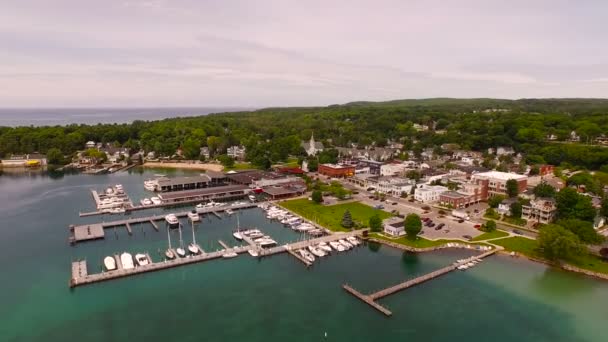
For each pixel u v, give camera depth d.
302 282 114.81
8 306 99.81
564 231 126.12
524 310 100.62
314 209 185.12
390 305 102.69
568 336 89.94
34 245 139.62
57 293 106.25
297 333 90.38
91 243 142.75
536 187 191.00
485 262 128.50
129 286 111.06
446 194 193.88
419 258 131.38
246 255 133.88
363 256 133.50
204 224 167.62
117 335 88.88
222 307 100.94
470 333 90.88
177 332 90.25
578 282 115.00
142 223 167.38
